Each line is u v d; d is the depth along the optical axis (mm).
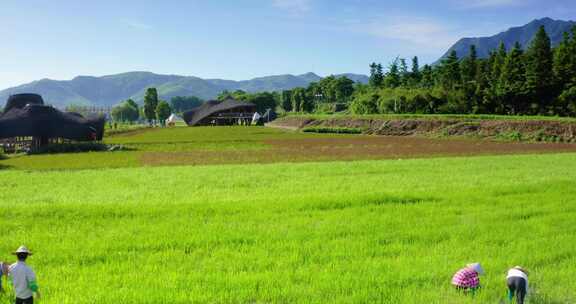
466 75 124938
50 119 69688
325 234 14227
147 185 26219
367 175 30297
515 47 104500
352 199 19766
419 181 27000
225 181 27656
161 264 11461
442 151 52281
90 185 26500
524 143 64688
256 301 9094
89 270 10906
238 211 17781
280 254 12180
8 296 9156
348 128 95375
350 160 43406
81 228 15195
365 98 131500
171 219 16438
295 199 19859
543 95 98312
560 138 68062
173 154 50750
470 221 16062
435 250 12398
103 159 45812
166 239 13547
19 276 8086
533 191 22641
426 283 9930
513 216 16875
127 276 10352
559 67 94812
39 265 11375
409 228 15070
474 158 42594
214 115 167250
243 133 94750
